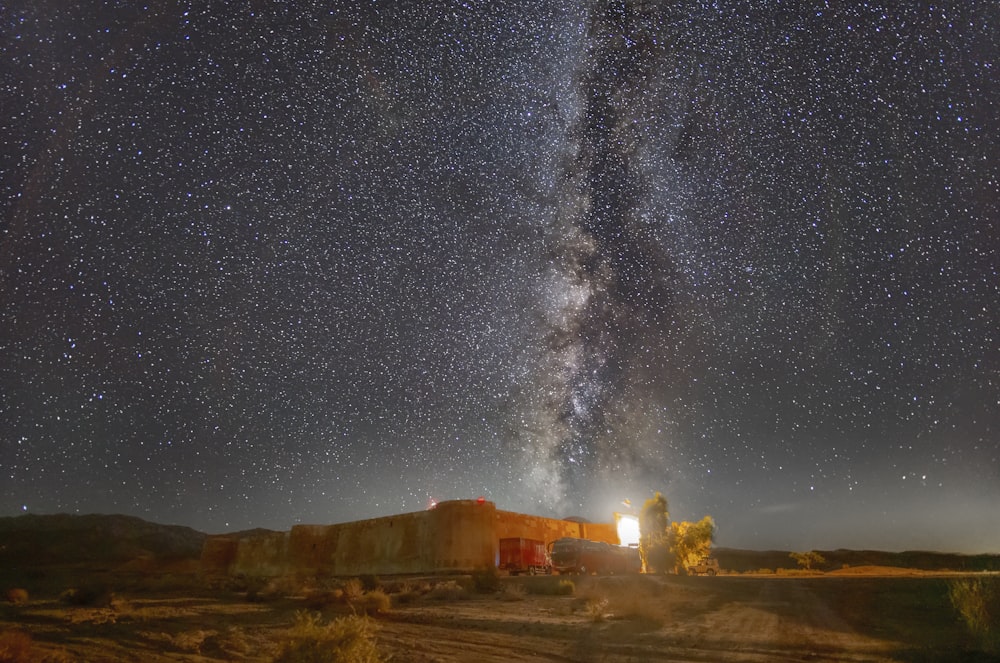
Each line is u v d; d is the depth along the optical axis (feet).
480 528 107.34
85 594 63.67
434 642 39.81
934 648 31.22
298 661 24.72
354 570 121.90
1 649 32.01
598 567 98.27
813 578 78.64
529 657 34.78
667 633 40.40
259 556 148.15
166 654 35.45
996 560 136.87
